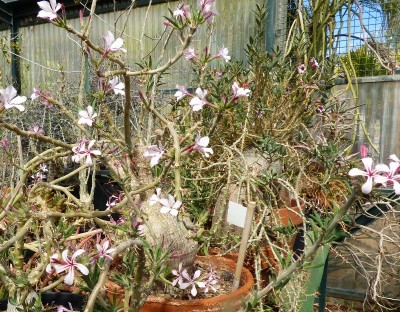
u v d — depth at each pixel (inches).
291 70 48.6
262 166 38.3
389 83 55.1
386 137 55.6
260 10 52.1
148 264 20.2
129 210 22.3
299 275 25.1
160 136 26.1
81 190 30.4
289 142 46.8
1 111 15.2
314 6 59.2
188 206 32.0
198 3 18.1
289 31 60.1
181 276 21.5
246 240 23.1
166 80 72.2
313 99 48.4
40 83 85.7
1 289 22.3
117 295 20.7
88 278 14.6
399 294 45.5
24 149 51.2
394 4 55.1
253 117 42.8
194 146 20.1
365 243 45.1
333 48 60.3
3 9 94.3
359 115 52.3
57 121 52.9
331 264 49.4
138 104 48.2
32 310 15.4
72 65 91.7
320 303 37.1
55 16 16.0
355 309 49.7
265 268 30.1
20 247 18.1
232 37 70.4
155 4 78.1
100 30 85.8
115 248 15.2
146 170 24.4
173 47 74.8
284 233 24.3
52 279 24.2
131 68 61.3
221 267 28.0
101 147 24.4
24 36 97.4
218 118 23.3
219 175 35.2
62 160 45.7
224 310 21.4
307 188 40.7
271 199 32.9
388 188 33.9
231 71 46.4
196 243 24.3
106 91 21.6
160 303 20.7
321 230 16.3
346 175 37.4
